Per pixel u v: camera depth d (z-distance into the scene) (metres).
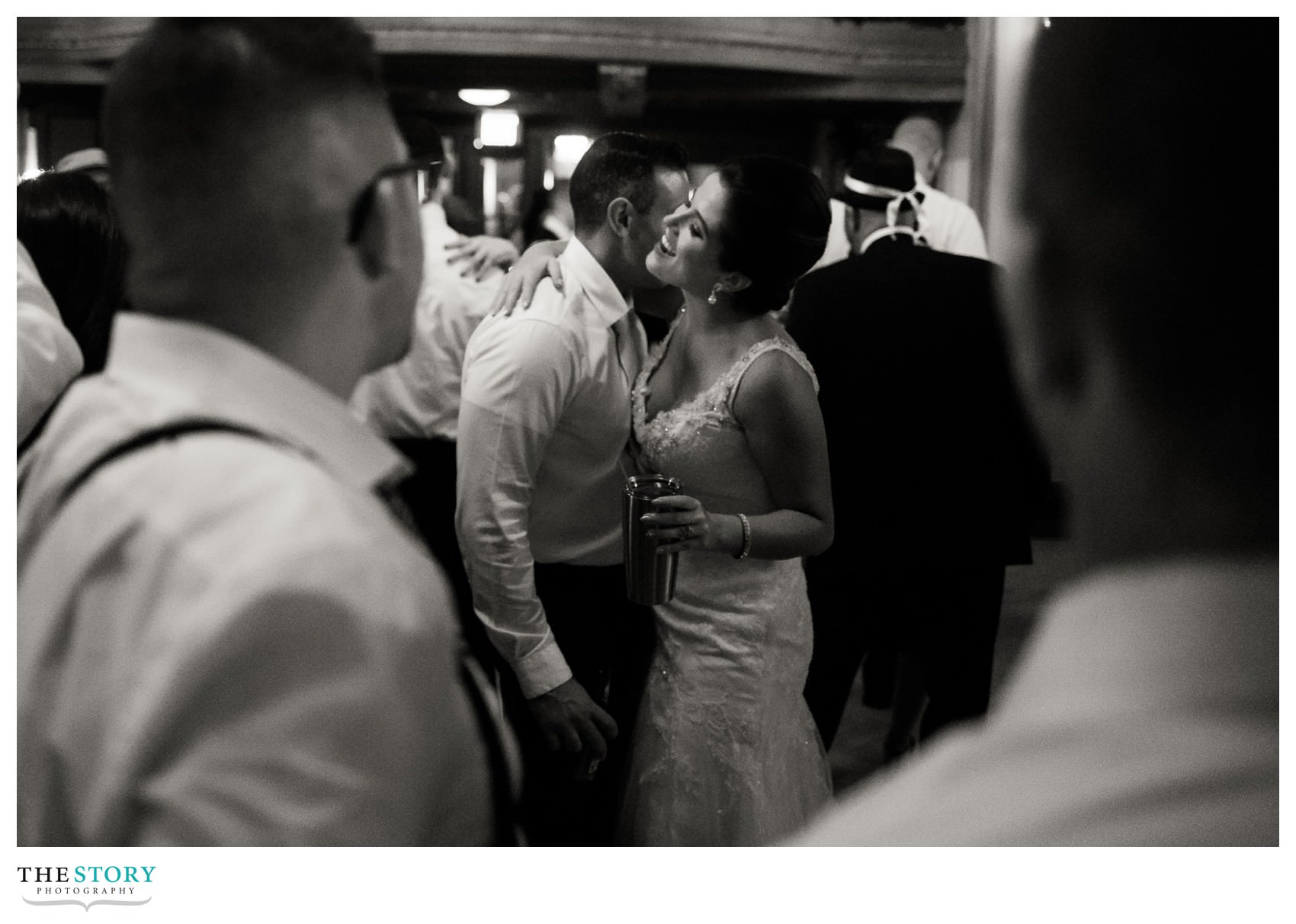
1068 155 0.41
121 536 0.63
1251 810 0.37
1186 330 0.39
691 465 1.73
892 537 2.26
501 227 5.48
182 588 0.60
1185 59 0.39
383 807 0.60
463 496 1.81
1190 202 0.39
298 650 0.59
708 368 1.74
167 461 0.64
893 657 3.28
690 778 1.77
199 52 0.71
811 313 2.27
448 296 2.44
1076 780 0.39
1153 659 0.40
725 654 1.78
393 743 0.60
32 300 1.70
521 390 1.78
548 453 1.91
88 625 0.63
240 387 0.68
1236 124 0.39
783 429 1.68
